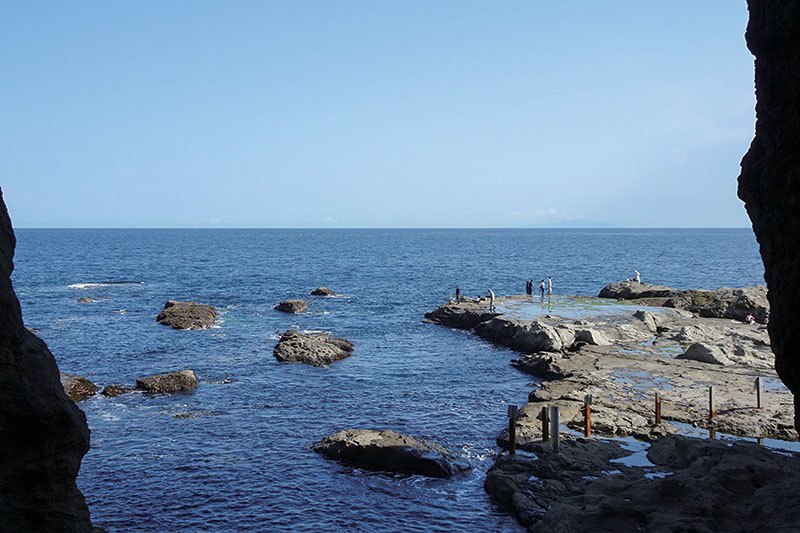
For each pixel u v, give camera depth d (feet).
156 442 81.25
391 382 112.68
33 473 33.22
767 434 77.66
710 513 49.44
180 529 59.26
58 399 35.04
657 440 74.79
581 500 55.93
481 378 115.96
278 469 72.90
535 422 83.05
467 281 301.63
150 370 119.55
